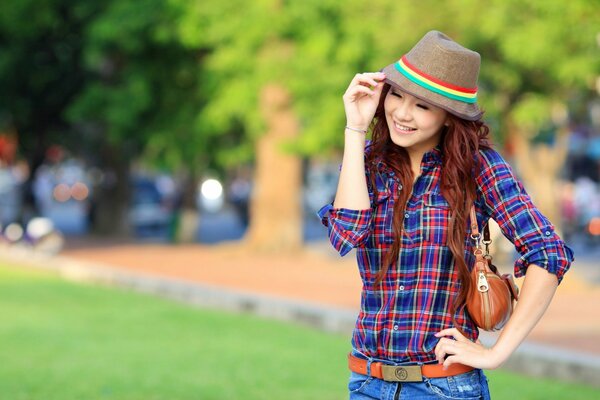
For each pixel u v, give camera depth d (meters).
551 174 25.59
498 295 4.92
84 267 27.03
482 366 4.84
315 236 49.84
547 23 22.19
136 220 51.25
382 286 5.08
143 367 13.41
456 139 5.00
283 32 31.33
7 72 42.28
